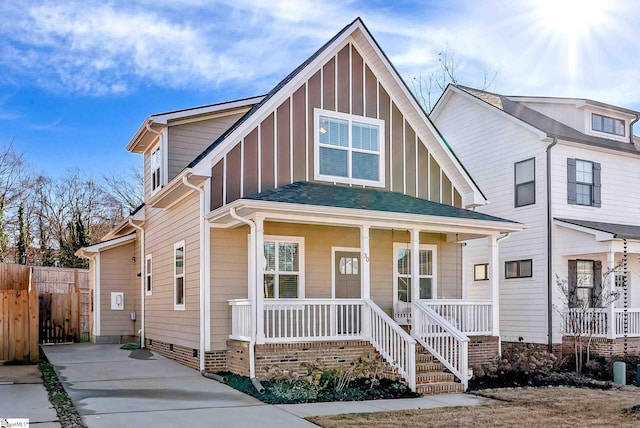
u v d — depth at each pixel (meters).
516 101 20.41
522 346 16.86
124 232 20.95
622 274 17.81
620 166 18.39
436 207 13.48
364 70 14.40
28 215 37.91
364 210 11.50
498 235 13.59
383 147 14.41
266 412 8.47
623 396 10.71
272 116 12.99
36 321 12.70
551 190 16.61
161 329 15.12
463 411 9.00
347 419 8.16
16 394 9.18
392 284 14.52
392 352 11.12
